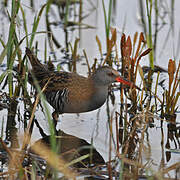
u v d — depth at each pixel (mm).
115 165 8836
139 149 8852
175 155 9398
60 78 10820
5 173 8023
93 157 9383
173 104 11016
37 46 14547
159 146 9805
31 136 10227
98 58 14094
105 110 11664
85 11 17047
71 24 15953
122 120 11031
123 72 12047
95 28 15773
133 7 17031
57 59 14008
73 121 11094
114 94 12508
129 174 8398
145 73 13406
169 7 17062
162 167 8852
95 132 10477
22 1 16344
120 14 16594
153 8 16875
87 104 10625
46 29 15617
